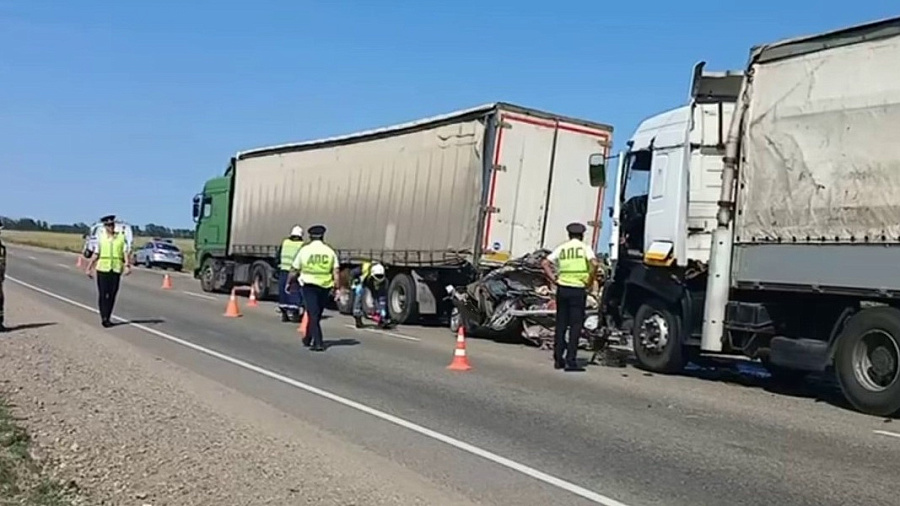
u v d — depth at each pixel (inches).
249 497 267.4
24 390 427.5
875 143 419.5
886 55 419.2
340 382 483.8
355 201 945.5
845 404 455.8
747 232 481.4
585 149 806.5
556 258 560.1
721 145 531.5
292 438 346.3
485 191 770.2
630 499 274.8
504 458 323.3
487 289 740.0
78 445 323.9
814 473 306.8
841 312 441.7
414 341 702.5
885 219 412.2
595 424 384.5
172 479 284.4
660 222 551.8
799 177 454.0
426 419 390.3
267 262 1119.6
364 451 330.3
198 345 627.2
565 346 566.6
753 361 582.2
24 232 5083.7
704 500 274.5
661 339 556.1
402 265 859.4
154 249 2117.4
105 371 489.4
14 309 829.8
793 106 460.4
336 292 962.7
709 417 405.4
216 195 1248.2
